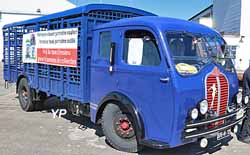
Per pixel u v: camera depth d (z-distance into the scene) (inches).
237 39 805.2
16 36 375.6
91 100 249.4
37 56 323.3
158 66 194.5
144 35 205.3
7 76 408.2
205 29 226.2
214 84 202.4
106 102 231.3
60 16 279.9
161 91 192.1
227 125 210.8
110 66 226.4
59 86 289.0
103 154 220.7
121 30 219.8
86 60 251.9
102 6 256.7
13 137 257.1
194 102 191.0
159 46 195.0
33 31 333.4
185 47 202.4
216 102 204.2
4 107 379.6
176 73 187.5
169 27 202.1
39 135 264.1
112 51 224.2
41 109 361.1
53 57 292.2
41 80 321.4
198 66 201.3
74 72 264.2
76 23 261.0
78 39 256.5
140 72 204.1
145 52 203.3
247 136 252.7
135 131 212.1
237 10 882.8
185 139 188.9
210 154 224.8
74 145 239.6
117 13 269.4
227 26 981.8
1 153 219.6
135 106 207.9
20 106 383.2
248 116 250.2
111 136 231.1
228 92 214.8
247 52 805.9
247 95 241.1
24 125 295.6
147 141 199.6
